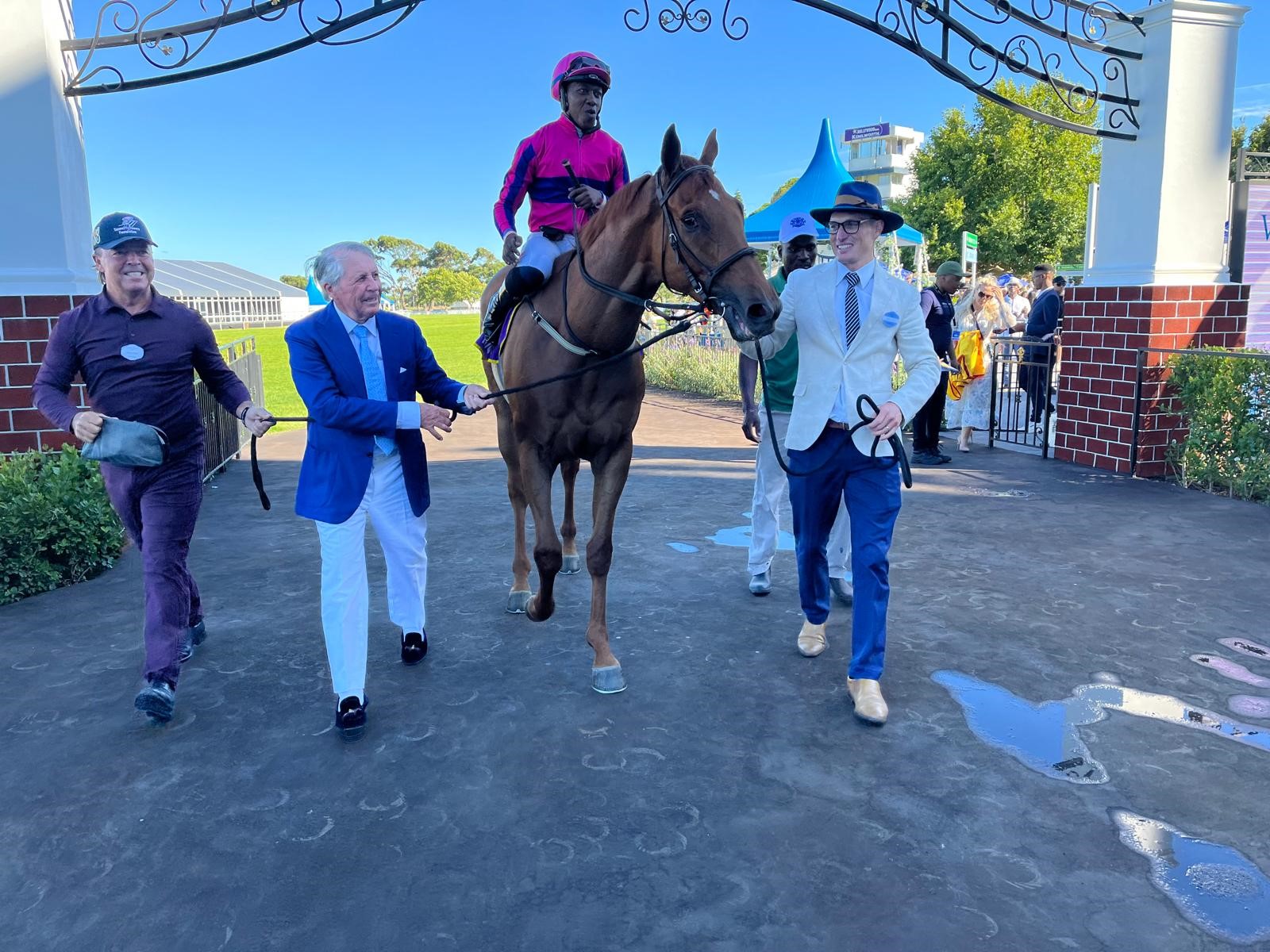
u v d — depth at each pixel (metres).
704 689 3.78
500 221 4.12
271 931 2.36
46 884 2.55
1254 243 8.62
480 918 2.40
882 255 19.30
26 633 4.44
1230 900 2.44
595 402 3.65
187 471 3.55
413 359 3.63
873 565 3.44
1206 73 7.58
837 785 3.03
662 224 3.26
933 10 6.87
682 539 6.09
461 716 3.55
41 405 3.42
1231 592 4.89
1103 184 8.23
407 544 3.81
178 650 3.48
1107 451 8.30
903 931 2.33
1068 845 2.69
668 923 2.37
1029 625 4.44
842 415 3.46
